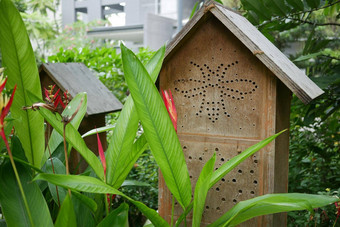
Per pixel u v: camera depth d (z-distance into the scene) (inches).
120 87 119.6
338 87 73.6
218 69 55.7
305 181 73.0
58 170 50.7
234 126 55.4
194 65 56.9
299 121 87.3
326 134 83.7
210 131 56.7
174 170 42.5
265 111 53.4
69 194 39.8
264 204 43.1
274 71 49.4
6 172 43.4
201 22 55.4
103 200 49.6
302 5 75.5
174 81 58.1
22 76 47.3
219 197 56.7
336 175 75.2
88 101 69.5
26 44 46.2
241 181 55.3
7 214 40.6
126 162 47.9
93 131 55.2
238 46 54.4
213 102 56.3
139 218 78.2
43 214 41.3
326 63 83.0
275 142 54.1
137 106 40.6
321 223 62.5
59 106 68.2
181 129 58.2
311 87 52.0
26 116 48.4
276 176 55.8
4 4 43.6
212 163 42.2
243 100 54.6
